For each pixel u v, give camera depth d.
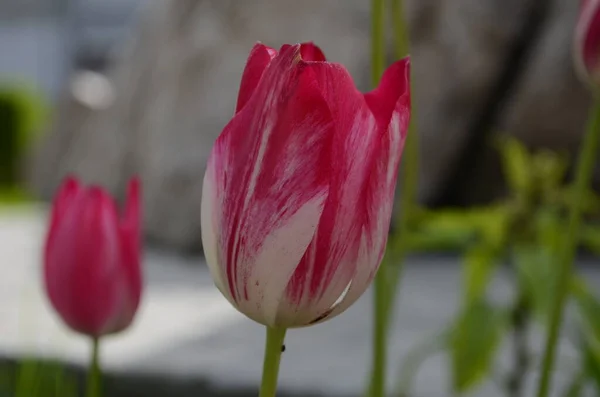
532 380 1.06
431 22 2.58
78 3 10.46
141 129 3.08
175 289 1.95
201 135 2.69
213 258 0.50
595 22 0.64
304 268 0.50
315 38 2.67
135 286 0.66
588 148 0.63
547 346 0.63
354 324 1.55
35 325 1.38
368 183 0.50
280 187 0.49
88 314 0.65
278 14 2.75
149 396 1.13
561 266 0.63
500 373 0.94
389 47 2.28
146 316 1.59
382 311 0.61
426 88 2.55
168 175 2.72
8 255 2.50
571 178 2.44
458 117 2.56
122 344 1.32
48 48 10.59
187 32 2.95
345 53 2.61
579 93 2.36
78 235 0.64
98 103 3.85
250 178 0.49
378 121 0.50
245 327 1.48
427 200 2.61
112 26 10.43
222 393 1.10
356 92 0.49
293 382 1.08
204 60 2.81
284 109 0.49
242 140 0.50
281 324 0.50
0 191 5.82
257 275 0.50
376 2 0.59
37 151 4.30
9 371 1.16
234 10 2.83
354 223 0.50
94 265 0.65
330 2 2.69
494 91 2.55
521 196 0.80
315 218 0.49
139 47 3.31
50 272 0.65
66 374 1.14
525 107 2.46
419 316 1.61
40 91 9.60
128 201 0.66
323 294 0.50
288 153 0.49
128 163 3.18
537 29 2.51
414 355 1.24
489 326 0.75
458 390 0.75
